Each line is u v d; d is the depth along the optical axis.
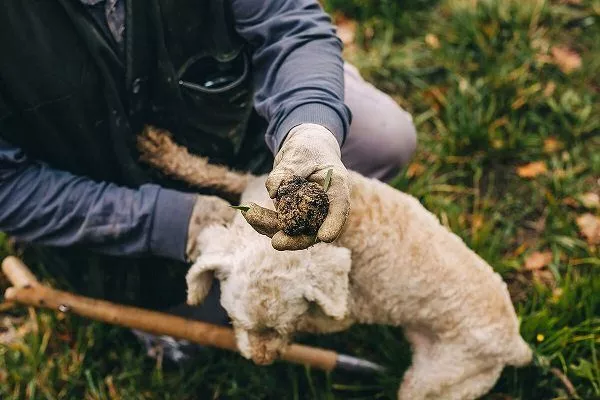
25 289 1.28
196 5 1.11
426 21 1.92
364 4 1.91
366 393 1.43
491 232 1.61
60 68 1.06
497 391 1.43
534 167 1.68
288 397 1.42
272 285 1.12
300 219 0.88
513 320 1.32
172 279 1.29
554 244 1.58
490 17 1.86
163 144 1.19
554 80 1.82
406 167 1.60
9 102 1.09
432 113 1.75
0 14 1.00
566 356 1.42
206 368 1.42
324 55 1.13
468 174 1.68
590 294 1.46
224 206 1.17
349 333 1.47
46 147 1.16
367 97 1.37
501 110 1.75
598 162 1.69
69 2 1.03
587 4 1.94
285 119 1.06
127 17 1.06
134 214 1.14
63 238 1.18
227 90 1.16
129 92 1.12
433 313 1.28
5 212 1.15
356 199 1.20
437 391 1.34
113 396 1.39
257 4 1.16
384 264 1.22
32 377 1.39
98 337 1.43
